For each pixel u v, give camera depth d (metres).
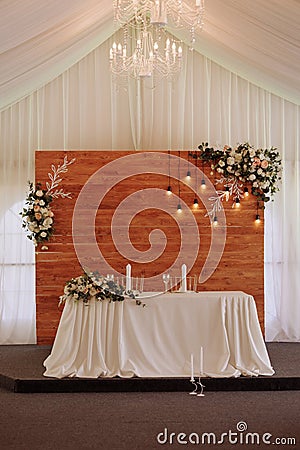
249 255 8.71
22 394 6.89
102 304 7.05
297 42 6.75
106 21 8.28
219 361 7.04
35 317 9.03
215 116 9.16
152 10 5.95
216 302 7.11
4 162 9.06
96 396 6.78
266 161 8.53
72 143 9.09
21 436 5.57
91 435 5.59
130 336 7.05
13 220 9.05
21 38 6.37
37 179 8.63
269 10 6.28
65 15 6.61
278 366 7.52
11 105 9.05
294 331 9.12
